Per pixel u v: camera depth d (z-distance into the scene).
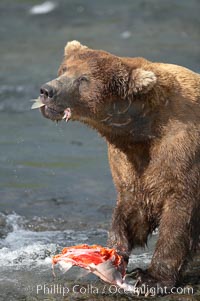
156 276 14.12
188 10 38.38
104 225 17.86
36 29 35.53
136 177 14.45
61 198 19.45
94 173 21.08
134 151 14.28
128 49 32.50
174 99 14.16
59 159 22.05
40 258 15.76
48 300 13.76
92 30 35.41
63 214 18.48
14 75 29.50
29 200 19.28
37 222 18.03
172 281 14.13
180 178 13.94
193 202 14.07
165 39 33.97
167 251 14.07
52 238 17.05
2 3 38.62
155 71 14.33
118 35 34.66
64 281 14.58
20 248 16.28
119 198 14.93
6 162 21.70
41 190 19.92
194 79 14.68
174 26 36.03
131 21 36.75
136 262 15.59
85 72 14.02
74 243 16.70
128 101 14.02
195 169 13.98
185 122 14.03
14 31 35.19
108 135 14.37
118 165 14.68
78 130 24.72
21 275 14.87
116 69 14.03
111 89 13.98
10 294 14.02
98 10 38.19
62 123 25.20
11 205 18.97
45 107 13.95
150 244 16.72
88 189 20.02
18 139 23.61
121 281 13.70
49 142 23.47
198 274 15.03
